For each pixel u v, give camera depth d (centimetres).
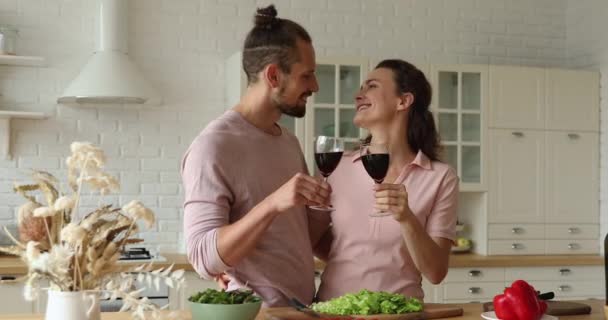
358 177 283
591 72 558
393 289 273
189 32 528
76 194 180
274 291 247
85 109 510
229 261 226
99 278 180
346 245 277
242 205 244
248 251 226
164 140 523
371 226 275
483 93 538
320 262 480
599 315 252
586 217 559
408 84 290
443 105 532
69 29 507
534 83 548
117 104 515
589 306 258
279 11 544
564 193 554
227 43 534
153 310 180
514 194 544
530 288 237
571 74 555
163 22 523
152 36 521
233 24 535
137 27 518
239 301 216
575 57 591
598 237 561
